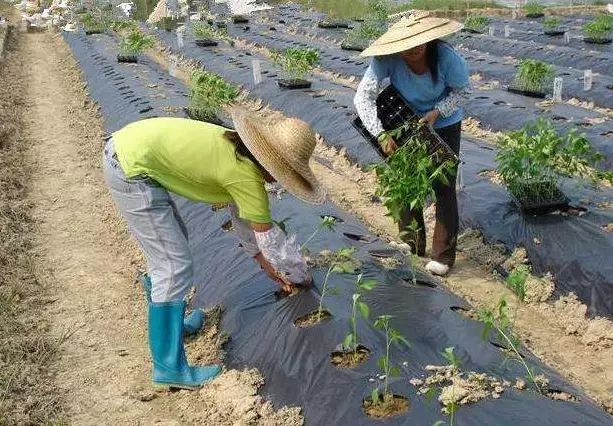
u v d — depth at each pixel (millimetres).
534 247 6098
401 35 5168
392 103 5617
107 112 11539
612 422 3625
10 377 4531
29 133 10859
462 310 4832
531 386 3881
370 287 4039
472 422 3473
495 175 7547
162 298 4277
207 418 4176
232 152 3963
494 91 11836
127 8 24969
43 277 6098
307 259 5207
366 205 7824
